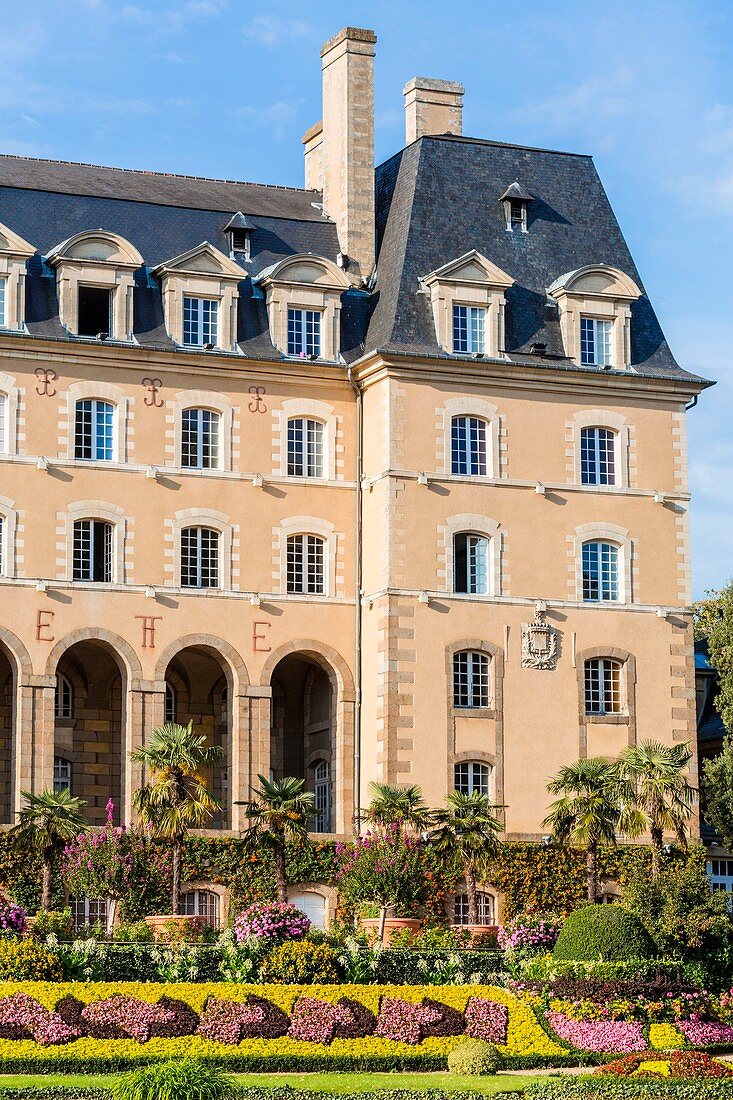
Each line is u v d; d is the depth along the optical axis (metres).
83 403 79.56
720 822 85.19
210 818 74.00
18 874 72.88
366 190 86.75
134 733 78.06
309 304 82.62
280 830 73.06
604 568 83.12
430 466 80.81
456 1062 57.00
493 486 81.62
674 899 66.94
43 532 78.06
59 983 58.56
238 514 80.81
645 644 82.81
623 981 62.56
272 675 84.31
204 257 81.19
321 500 81.94
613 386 83.88
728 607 88.25
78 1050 55.62
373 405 82.06
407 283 83.00
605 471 83.81
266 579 80.75
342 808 79.75
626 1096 50.78
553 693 81.00
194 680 83.06
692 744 82.75
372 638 80.19
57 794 71.50
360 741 80.44
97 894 71.94
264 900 75.75
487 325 82.56
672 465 84.62
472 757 79.25
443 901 75.44
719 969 66.25
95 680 81.50
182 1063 46.97
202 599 79.69
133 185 86.00
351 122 86.81
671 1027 60.91
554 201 87.50
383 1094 50.44
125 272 80.19
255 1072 56.19
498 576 81.12
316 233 86.69
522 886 77.81
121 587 78.62
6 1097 48.91
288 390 82.25
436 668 79.50
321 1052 57.44
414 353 80.56
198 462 80.81
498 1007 60.66
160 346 79.94
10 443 78.19
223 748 82.19
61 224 81.94
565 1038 60.06
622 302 84.75
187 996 59.03
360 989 60.91
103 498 79.12
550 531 82.25
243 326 82.25
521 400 82.75
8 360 78.44
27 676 76.88
